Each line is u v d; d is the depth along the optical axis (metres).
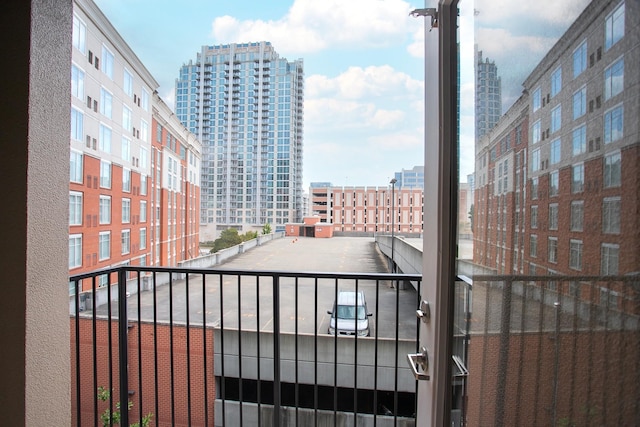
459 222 1.07
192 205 18.19
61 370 1.08
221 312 1.90
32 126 0.96
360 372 4.75
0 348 0.95
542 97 0.65
